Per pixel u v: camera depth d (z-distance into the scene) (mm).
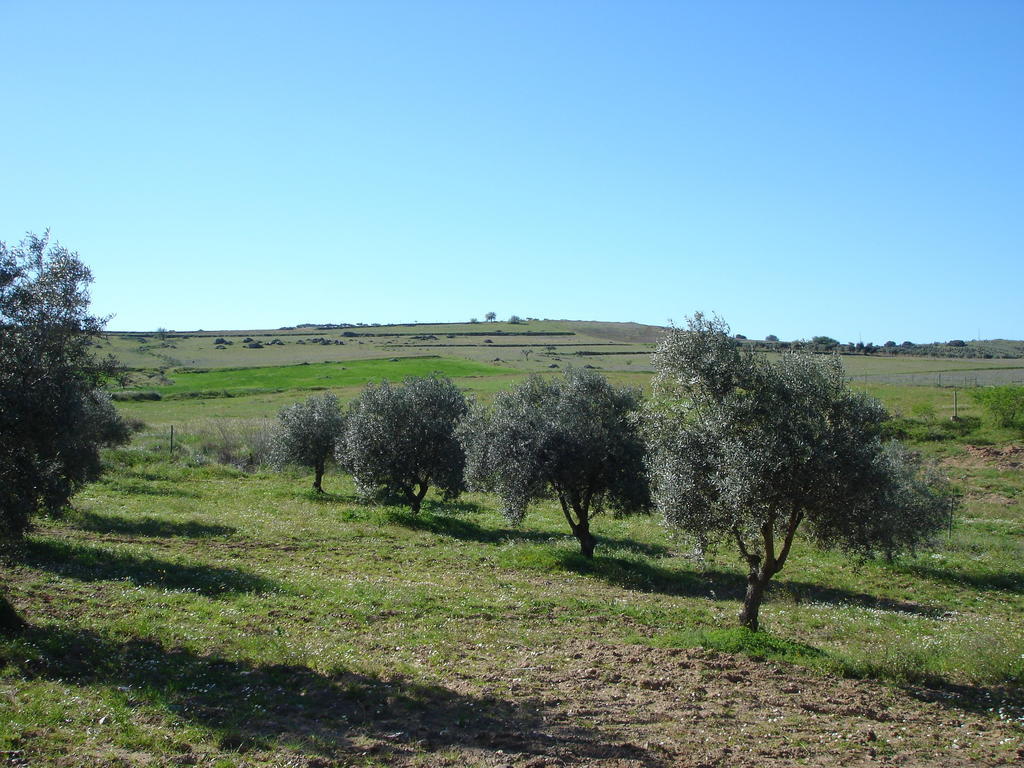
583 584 23688
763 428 15508
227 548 24734
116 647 12531
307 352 141000
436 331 187875
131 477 41531
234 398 82625
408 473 36125
